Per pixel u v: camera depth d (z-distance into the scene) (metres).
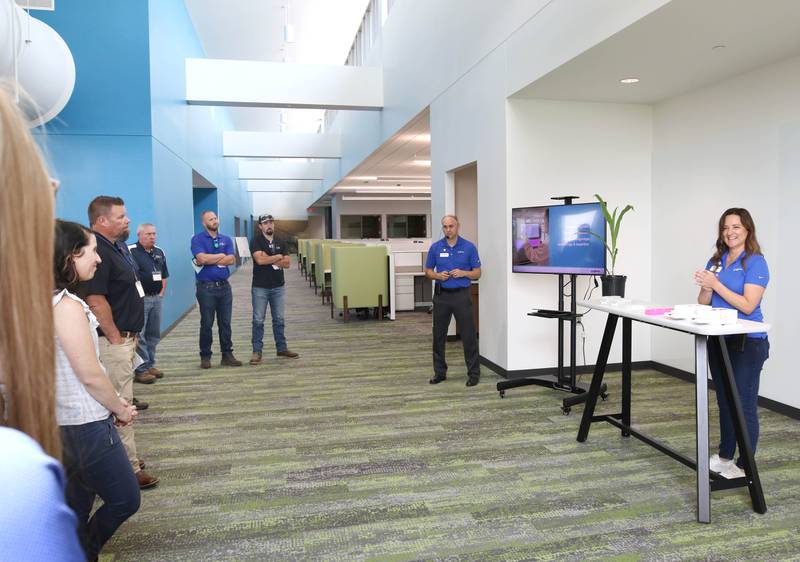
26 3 5.66
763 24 2.95
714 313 2.38
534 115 4.55
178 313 7.81
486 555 2.11
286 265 5.60
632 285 4.84
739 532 2.25
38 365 0.37
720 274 2.79
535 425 3.55
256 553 2.15
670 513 2.41
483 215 5.02
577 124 4.63
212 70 7.90
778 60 3.58
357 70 8.25
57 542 0.30
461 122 5.39
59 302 1.53
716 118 4.12
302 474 2.87
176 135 7.40
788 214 3.59
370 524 2.35
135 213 5.94
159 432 3.53
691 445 3.18
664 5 2.70
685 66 3.70
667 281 4.68
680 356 4.60
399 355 5.75
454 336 6.36
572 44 3.51
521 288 4.63
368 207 20.03
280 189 23.83
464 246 4.45
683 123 4.43
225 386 4.61
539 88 4.21
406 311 8.77
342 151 13.57
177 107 7.46
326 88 8.16
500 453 3.10
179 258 7.88
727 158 4.04
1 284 0.36
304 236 31.53
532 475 2.81
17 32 3.99
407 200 20.20
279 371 5.12
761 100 3.74
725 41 3.22
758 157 3.78
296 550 2.16
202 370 5.18
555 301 4.69
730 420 2.70
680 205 4.50
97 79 5.81
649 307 2.89
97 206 2.69
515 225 4.28
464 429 3.49
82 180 5.83
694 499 2.53
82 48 5.78
